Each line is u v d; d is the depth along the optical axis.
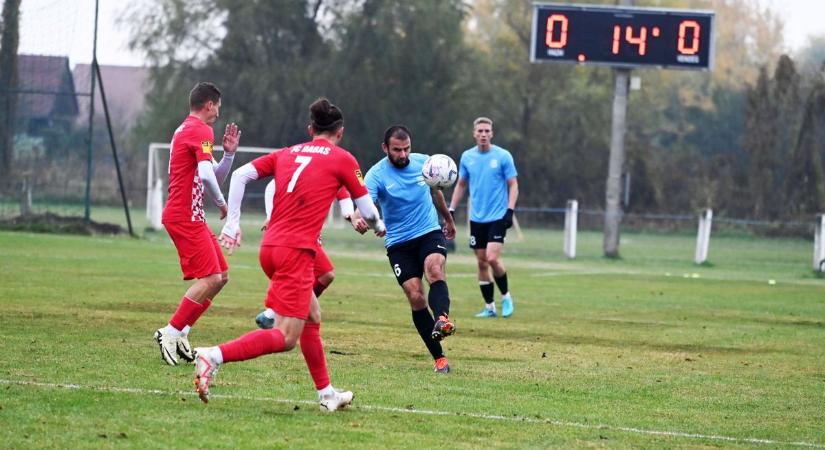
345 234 75.75
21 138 61.34
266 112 101.94
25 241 48.28
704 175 105.75
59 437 12.00
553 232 92.06
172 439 12.14
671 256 64.75
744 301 35.12
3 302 25.28
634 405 15.77
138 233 59.53
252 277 37.19
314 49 103.75
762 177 91.50
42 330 20.78
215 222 80.25
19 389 14.61
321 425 13.30
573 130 112.25
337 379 16.92
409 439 12.73
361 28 101.12
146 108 103.94
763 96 92.12
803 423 14.91
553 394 16.38
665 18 57.59
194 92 18.14
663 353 21.81
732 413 15.47
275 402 14.66
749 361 21.05
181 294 29.22
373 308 28.39
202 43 102.25
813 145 86.94
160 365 17.27
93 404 13.86
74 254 42.69
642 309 31.25
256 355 13.52
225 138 17.97
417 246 19.16
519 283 40.16
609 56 58.00
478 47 118.88
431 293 18.47
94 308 25.00
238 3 99.94
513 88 113.75
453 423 13.79
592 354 21.25
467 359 19.92
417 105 102.50
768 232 87.81
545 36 57.91
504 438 13.02
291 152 14.18
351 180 14.07
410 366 18.72
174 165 18.05
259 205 84.38
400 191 19.16
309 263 13.80
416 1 101.25
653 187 108.12
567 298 34.28
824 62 87.19
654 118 121.62
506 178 27.77
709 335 25.14
